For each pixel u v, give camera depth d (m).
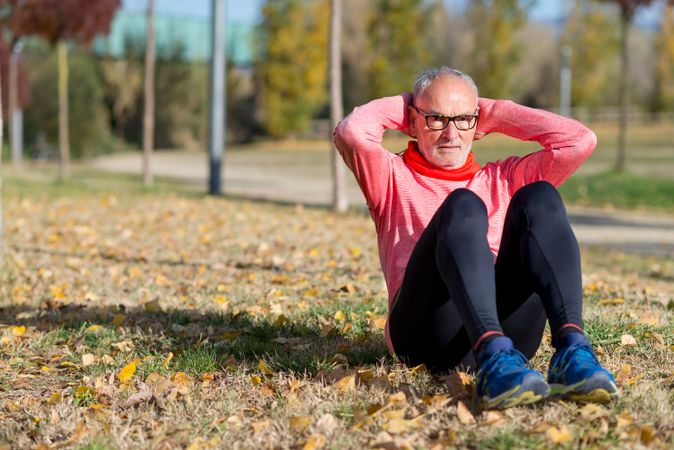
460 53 61.97
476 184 3.07
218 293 5.63
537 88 66.94
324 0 58.22
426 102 2.99
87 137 47.88
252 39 59.34
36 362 3.89
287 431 2.75
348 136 2.96
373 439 2.64
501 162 3.16
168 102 56.84
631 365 3.46
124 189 18.81
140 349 4.01
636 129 55.88
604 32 63.34
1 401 3.28
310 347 3.90
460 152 3.03
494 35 60.50
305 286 5.86
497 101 3.12
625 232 13.42
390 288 3.05
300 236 9.23
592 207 18.08
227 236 9.09
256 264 7.11
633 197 19.03
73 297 5.55
